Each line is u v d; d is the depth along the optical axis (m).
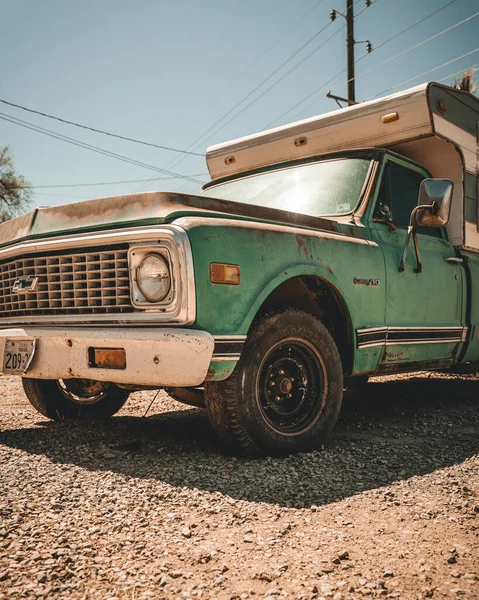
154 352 2.78
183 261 2.76
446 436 3.82
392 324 3.91
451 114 4.63
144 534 2.14
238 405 3.00
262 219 3.27
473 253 5.01
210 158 5.69
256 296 2.98
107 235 2.99
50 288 3.26
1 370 3.44
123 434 3.74
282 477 2.81
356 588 1.75
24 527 2.18
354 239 3.77
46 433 3.77
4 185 30.83
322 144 4.88
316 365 3.39
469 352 4.86
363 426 4.14
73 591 1.73
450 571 1.86
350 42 18.17
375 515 2.35
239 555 1.97
